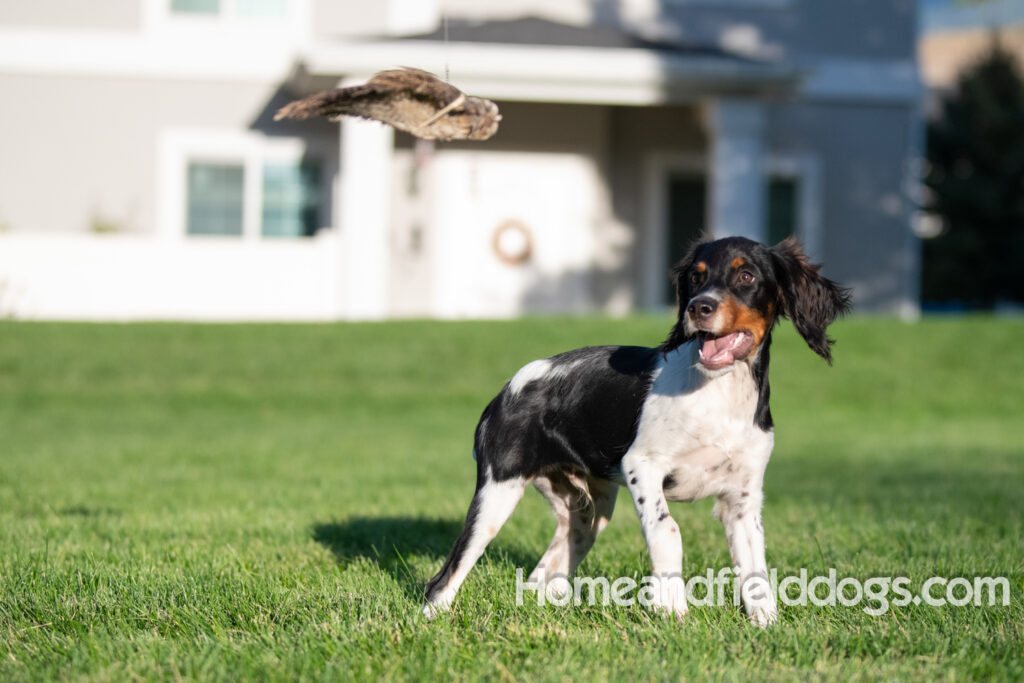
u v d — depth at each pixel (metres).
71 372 15.52
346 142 18.11
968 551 5.95
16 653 4.02
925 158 37.94
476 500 4.62
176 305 18.52
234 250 18.56
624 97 18.47
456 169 20.98
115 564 5.50
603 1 21.59
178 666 3.76
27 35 20.12
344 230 18.31
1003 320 19.16
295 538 6.45
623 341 16.83
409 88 4.00
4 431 12.89
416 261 21.05
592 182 21.34
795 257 4.43
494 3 21.27
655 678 3.58
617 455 4.48
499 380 15.90
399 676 3.64
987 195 36.34
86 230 20.36
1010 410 15.30
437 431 13.30
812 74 18.27
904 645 4.05
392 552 5.97
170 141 20.42
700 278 4.38
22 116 20.22
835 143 22.05
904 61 22.16
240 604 4.51
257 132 20.50
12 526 6.87
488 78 18.05
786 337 18.22
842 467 10.80
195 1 20.41
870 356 17.25
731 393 4.30
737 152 18.75
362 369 16.09
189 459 10.72
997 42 38.59
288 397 15.09
